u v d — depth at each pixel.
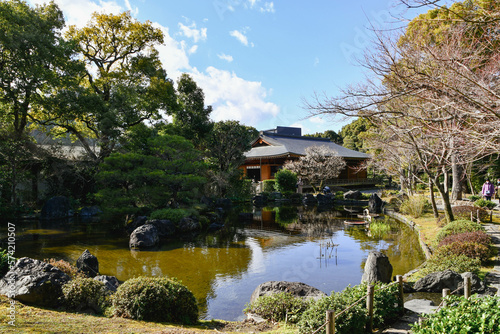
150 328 4.76
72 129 21.61
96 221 17.70
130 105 22.70
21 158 18.67
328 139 48.44
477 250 8.47
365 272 7.43
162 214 15.81
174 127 27.00
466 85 4.43
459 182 19.58
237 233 15.27
